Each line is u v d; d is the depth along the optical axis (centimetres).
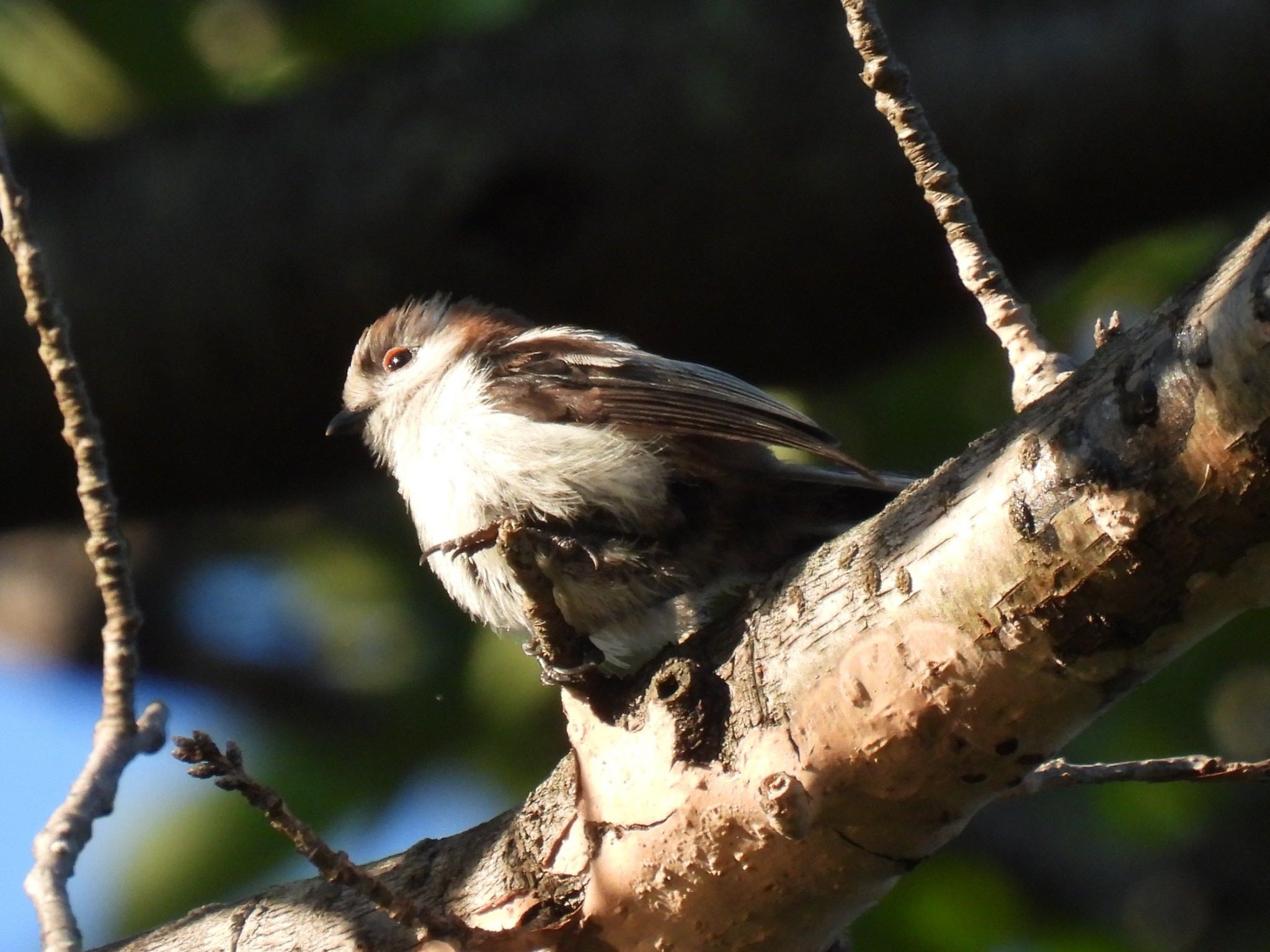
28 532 1435
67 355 746
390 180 1098
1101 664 555
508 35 1134
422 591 1423
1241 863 1530
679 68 1095
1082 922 1392
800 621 611
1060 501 543
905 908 1214
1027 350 674
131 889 1239
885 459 1314
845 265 1110
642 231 1095
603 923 640
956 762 586
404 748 1318
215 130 1137
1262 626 1240
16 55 1214
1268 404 494
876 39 693
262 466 1185
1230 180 1105
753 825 608
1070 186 1102
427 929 605
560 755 1273
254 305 1108
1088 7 1078
